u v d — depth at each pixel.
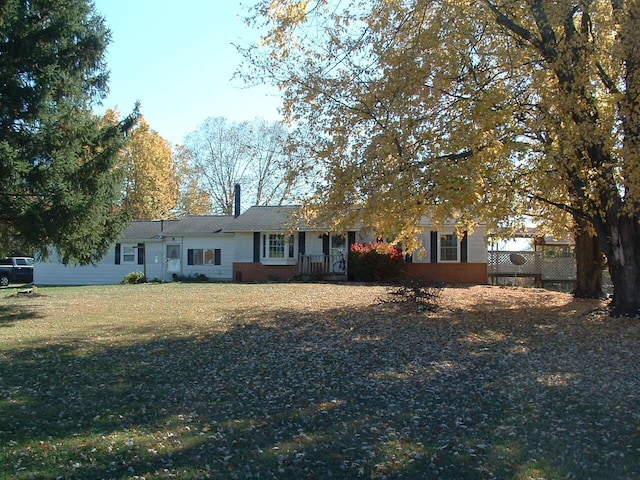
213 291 21.92
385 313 14.42
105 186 16.03
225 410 6.65
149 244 34.44
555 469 4.81
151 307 16.62
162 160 46.41
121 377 8.25
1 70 14.15
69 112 15.27
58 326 13.21
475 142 10.56
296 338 11.18
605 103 11.80
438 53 11.03
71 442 5.57
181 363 9.12
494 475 4.70
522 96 11.67
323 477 4.70
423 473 4.75
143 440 5.60
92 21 16.33
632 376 8.02
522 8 11.54
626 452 5.20
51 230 14.74
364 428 5.89
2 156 13.60
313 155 12.43
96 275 34.88
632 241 12.98
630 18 10.72
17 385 7.82
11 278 35.47
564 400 6.88
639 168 10.46
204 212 54.16
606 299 17.86
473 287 24.44
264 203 51.88
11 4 14.20
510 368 8.59
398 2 11.66
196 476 4.73
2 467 4.95
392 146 10.94
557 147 11.38
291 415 6.40
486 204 12.01
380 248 16.55
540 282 28.72
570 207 13.63
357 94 11.72
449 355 9.53
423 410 6.52
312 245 30.73
